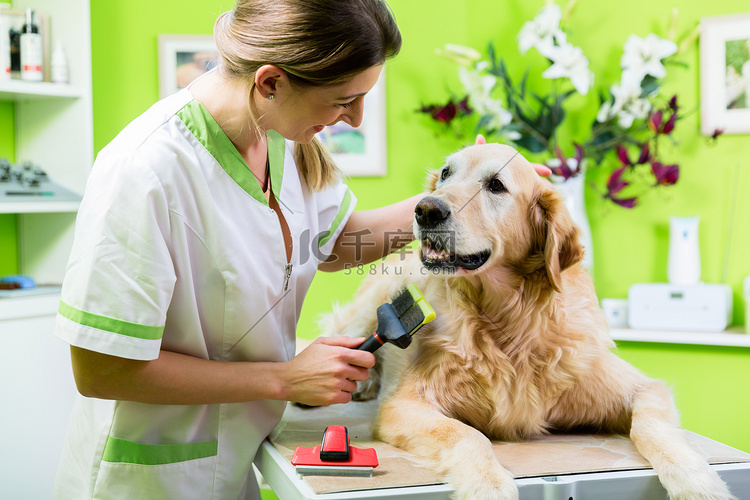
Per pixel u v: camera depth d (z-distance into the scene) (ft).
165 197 2.85
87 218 2.83
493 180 3.08
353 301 3.76
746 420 6.97
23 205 6.29
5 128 7.22
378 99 7.50
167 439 3.18
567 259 3.18
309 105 2.85
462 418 3.30
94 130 7.39
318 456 2.76
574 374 3.14
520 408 3.15
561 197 3.17
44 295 6.34
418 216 3.00
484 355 3.15
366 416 3.77
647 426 3.01
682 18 7.23
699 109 7.22
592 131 7.38
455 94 7.72
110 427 3.15
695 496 2.52
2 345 6.04
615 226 7.63
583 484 2.64
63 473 3.49
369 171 7.59
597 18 7.52
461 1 7.66
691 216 7.34
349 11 2.65
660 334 6.89
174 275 2.90
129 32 7.41
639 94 7.06
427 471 2.74
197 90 3.16
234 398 2.99
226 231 3.02
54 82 6.73
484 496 2.45
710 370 7.08
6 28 6.59
